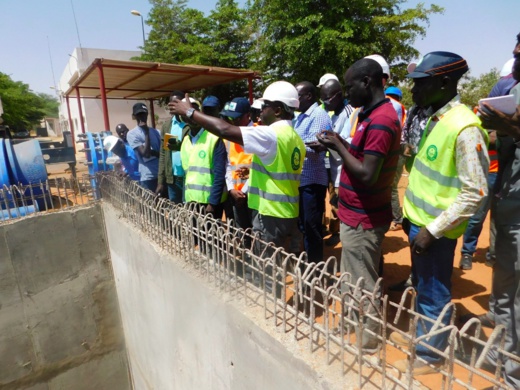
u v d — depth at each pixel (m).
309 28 10.48
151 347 4.65
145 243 4.07
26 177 5.93
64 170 12.27
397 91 4.34
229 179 3.93
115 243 5.27
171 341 3.91
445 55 2.01
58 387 5.51
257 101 4.34
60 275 5.31
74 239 5.40
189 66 8.16
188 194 3.96
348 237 2.38
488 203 3.64
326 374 1.92
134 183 4.54
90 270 5.57
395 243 4.78
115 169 5.83
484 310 3.06
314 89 3.68
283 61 12.19
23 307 5.02
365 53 10.66
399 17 10.84
